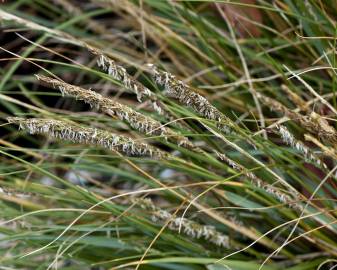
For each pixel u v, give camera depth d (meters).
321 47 0.62
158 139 0.56
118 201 0.64
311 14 0.62
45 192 0.63
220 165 0.56
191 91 0.52
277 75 0.61
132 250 0.60
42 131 0.52
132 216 0.57
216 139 0.64
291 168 0.58
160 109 0.54
